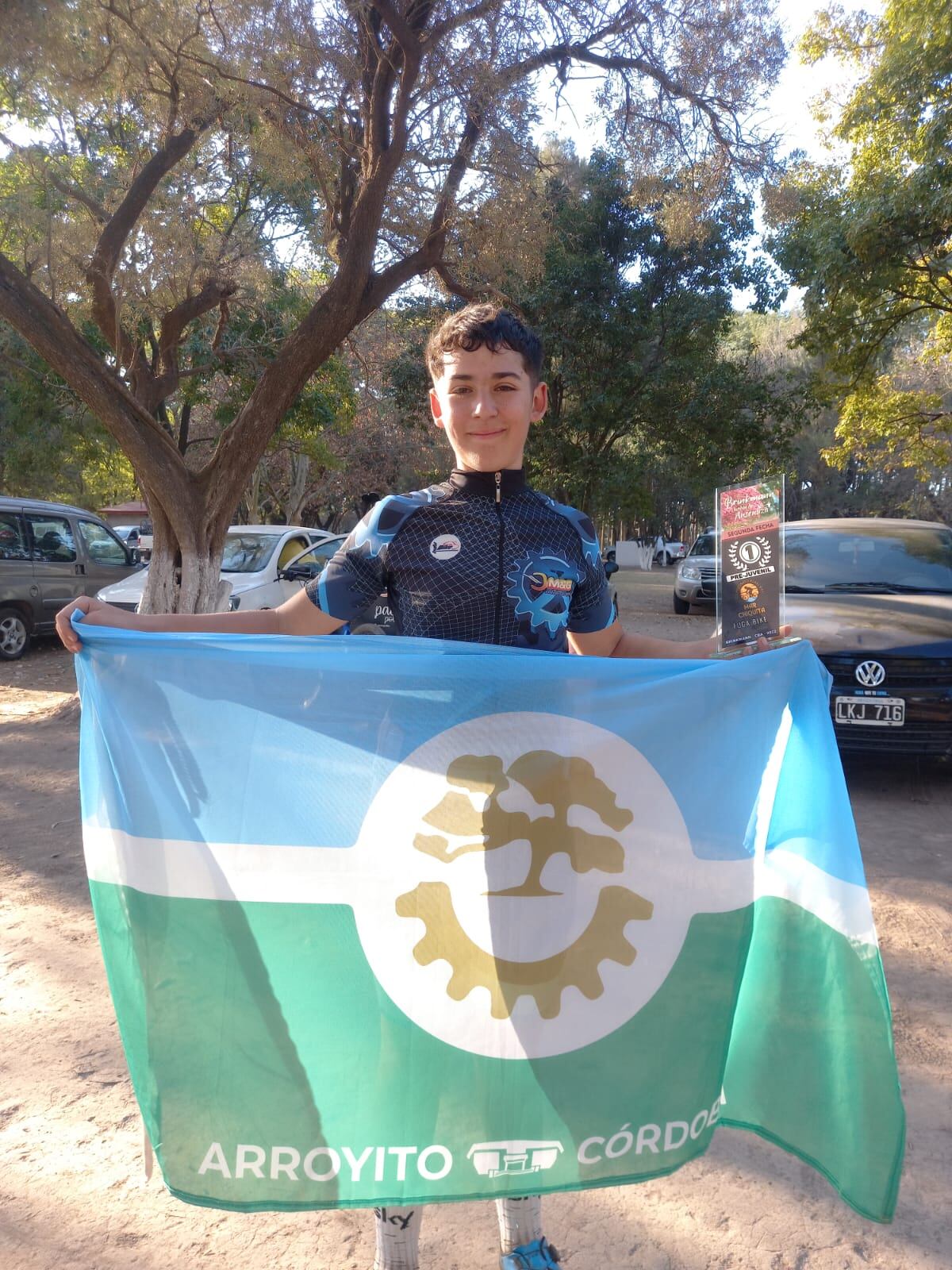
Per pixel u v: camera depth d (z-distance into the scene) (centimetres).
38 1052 309
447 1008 185
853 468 4641
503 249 989
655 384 1850
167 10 791
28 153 871
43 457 2128
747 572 202
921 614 602
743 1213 243
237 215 1202
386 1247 186
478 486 184
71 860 484
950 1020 332
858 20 1384
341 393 1617
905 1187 250
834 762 196
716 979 196
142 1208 242
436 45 837
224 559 1085
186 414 1576
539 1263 190
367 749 186
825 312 1548
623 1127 189
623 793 191
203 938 183
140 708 187
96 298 878
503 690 186
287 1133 181
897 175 1319
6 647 1154
